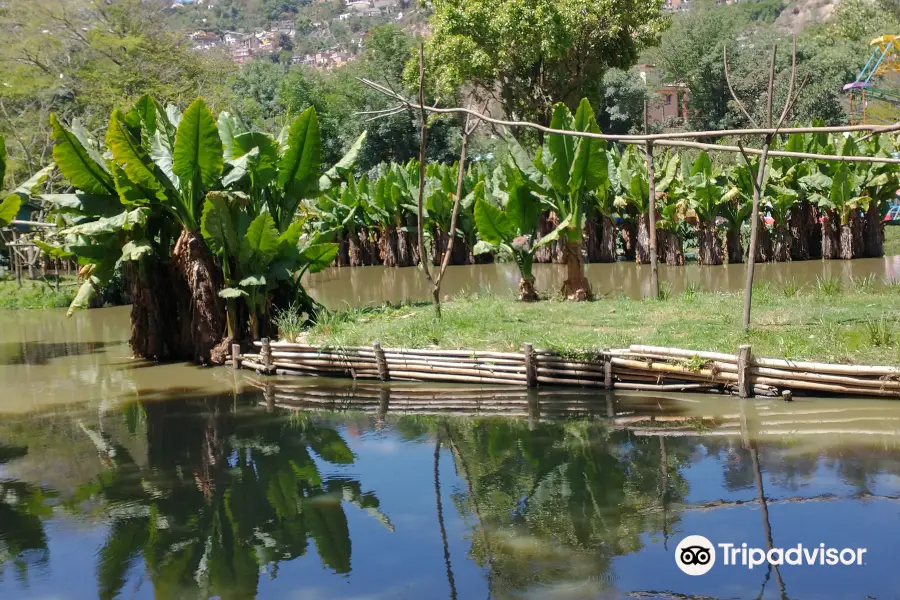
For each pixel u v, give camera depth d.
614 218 23.62
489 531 6.43
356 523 6.70
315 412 9.84
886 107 39.47
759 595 5.23
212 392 10.95
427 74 34.41
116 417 10.00
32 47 31.59
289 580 5.80
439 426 9.05
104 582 5.91
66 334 16.39
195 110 11.41
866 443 7.54
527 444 8.29
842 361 8.82
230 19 166.75
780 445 7.64
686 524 6.28
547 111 34.31
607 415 8.90
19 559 6.31
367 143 46.81
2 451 8.88
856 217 20.14
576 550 6.02
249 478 7.81
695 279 17.64
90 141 13.04
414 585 5.60
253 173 13.12
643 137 10.70
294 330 12.05
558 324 11.62
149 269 13.00
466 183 24.22
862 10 52.47
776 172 19.98
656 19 33.75
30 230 23.52
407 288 19.86
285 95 53.84
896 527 6.02
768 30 51.88
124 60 34.44
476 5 31.50
